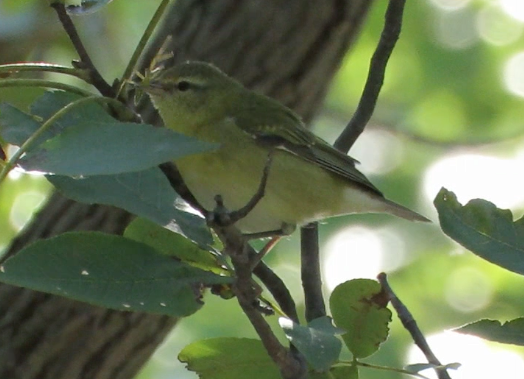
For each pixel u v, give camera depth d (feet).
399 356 46.98
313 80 37.35
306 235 30.99
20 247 34.81
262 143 29.07
